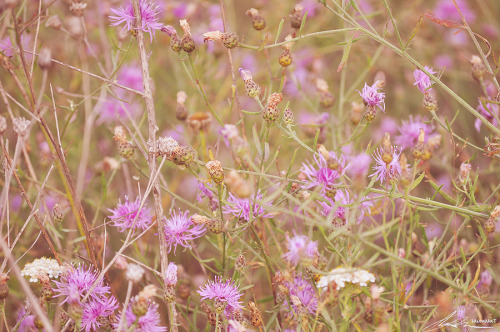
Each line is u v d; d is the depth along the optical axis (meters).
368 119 0.68
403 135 0.76
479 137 0.84
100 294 0.65
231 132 0.61
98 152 0.83
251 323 0.69
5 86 0.77
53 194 0.77
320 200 0.65
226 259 0.68
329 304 0.61
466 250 0.71
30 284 0.73
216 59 0.82
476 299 0.64
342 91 0.79
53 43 0.84
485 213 0.67
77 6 0.75
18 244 0.75
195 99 0.84
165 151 0.65
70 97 0.82
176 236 0.66
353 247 0.65
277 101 0.65
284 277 0.64
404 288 0.65
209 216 0.68
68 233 0.74
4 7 0.67
